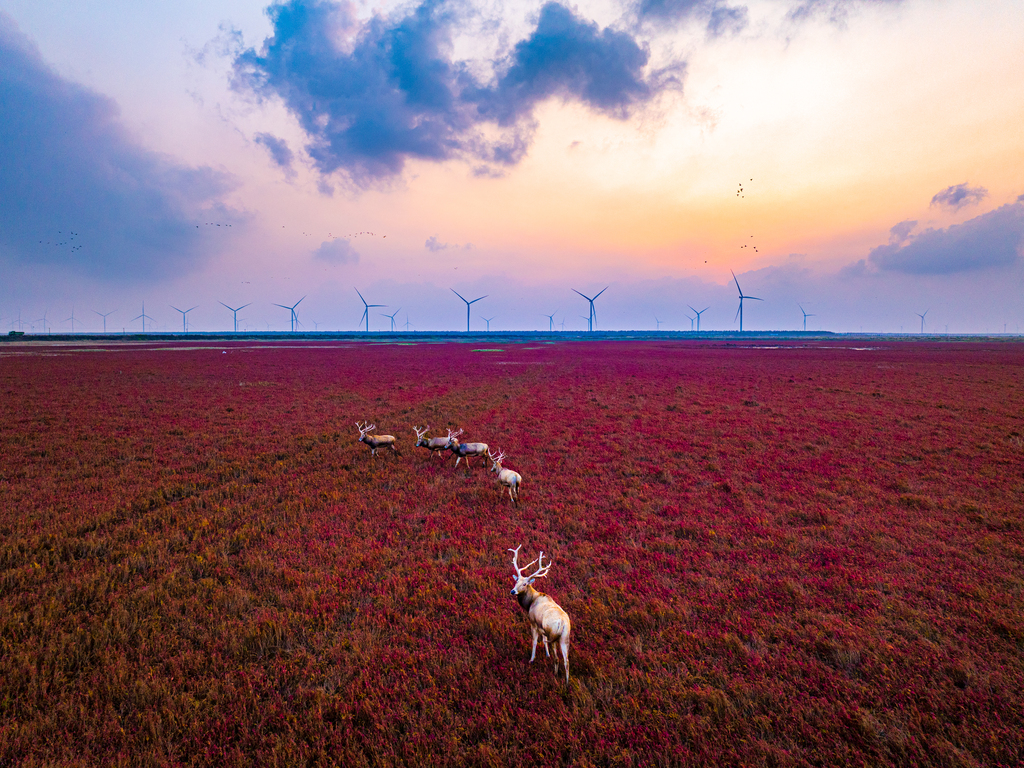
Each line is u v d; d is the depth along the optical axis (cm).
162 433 1942
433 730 493
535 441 1831
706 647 624
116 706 529
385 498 1209
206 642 628
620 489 1288
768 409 2534
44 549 902
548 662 588
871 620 672
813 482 1333
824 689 543
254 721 507
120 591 745
